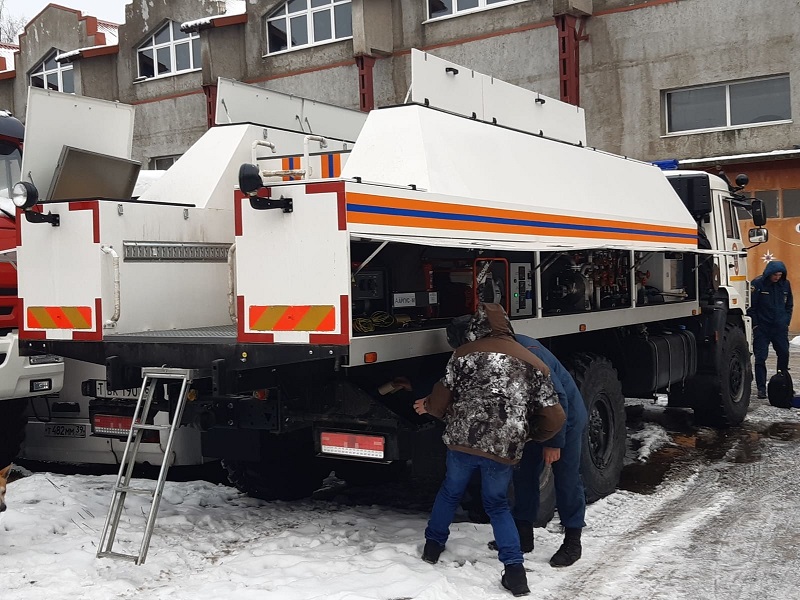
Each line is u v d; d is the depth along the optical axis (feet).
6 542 16.26
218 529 17.74
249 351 14.90
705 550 16.63
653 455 25.11
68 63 85.97
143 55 81.92
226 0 78.95
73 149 18.39
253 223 14.80
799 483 21.74
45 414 21.84
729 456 24.93
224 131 19.83
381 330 15.53
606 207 22.65
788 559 16.12
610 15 59.67
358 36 65.87
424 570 14.80
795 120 54.65
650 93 59.00
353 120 25.07
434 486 21.97
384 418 15.65
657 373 24.48
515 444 14.26
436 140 17.26
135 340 16.10
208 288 18.63
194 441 20.49
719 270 30.27
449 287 17.75
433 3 67.00
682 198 29.71
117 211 16.67
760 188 56.54
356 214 14.26
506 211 18.26
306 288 14.37
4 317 19.63
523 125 21.81
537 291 19.11
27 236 17.17
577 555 15.72
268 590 13.88
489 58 64.39
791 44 54.24
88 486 20.94
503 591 14.30
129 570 14.84
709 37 56.70
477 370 14.55
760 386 34.91
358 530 17.42
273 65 73.97
